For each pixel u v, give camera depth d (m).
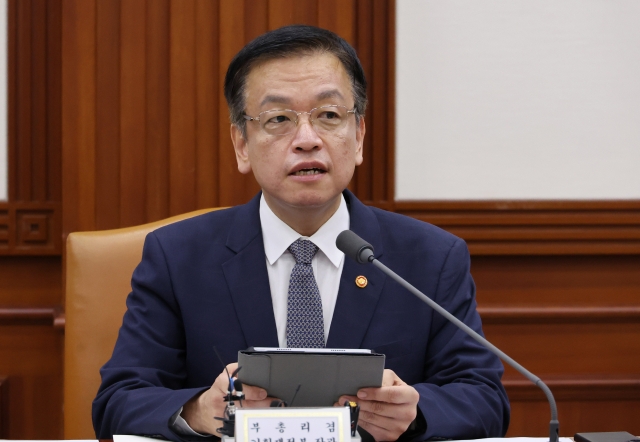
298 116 3.63
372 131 6.54
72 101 6.14
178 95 6.21
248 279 3.93
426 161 6.58
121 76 6.17
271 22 6.24
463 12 6.52
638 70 6.63
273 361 2.88
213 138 6.25
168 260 4.01
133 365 3.78
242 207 4.24
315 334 3.77
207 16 6.22
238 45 6.22
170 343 3.94
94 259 4.46
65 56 6.13
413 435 3.37
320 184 3.64
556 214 6.62
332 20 6.31
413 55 6.52
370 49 6.50
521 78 6.59
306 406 2.96
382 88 6.52
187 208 6.24
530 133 6.62
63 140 6.15
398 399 3.07
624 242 6.66
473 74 6.56
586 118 6.64
